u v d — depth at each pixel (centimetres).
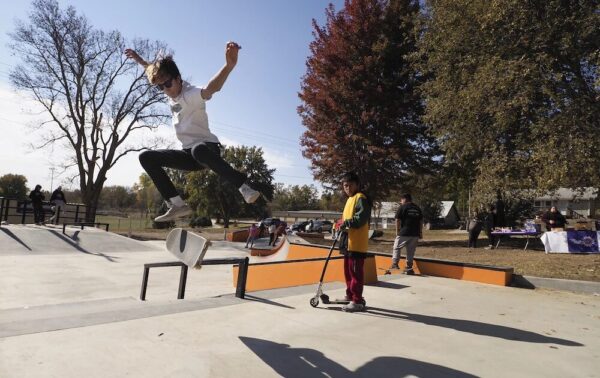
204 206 5344
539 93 1164
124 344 346
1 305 710
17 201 2144
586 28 1006
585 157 971
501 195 1695
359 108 2070
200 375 296
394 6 2041
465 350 385
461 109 1384
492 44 1194
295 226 4559
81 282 949
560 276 820
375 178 2031
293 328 428
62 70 2784
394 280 771
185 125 327
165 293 861
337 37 2073
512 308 570
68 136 2912
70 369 289
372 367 333
